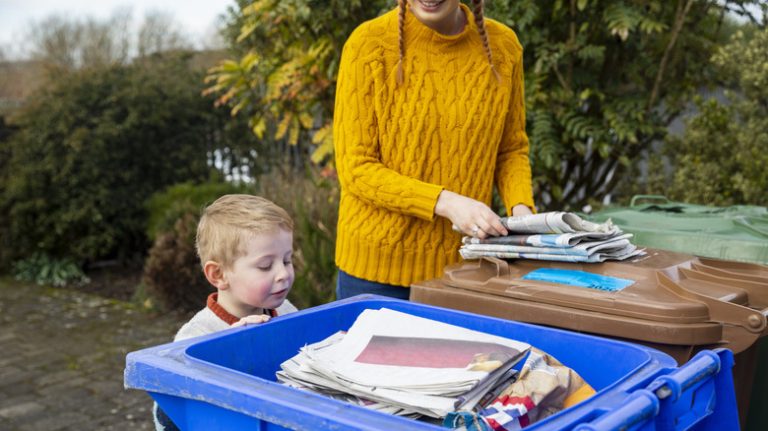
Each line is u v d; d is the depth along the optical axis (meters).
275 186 5.22
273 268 1.59
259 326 1.34
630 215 2.36
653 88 3.71
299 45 4.02
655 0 3.50
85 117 6.94
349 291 2.07
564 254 1.55
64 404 3.95
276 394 0.99
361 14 3.62
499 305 1.47
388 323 1.29
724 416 1.15
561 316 1.38
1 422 3.71
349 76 1.89
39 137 6.88
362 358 1.16
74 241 7.01
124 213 7.10
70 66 11.07
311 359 1.18
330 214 4.02
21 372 4.47
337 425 0.90
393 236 1.93
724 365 1.15
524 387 1.09
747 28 3.99
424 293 1.58
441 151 1.92
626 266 1.54
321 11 3.57
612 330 1.33
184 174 7.28
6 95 11.41
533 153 3.49
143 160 7.13
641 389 0.97
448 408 1.00
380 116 1.89
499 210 3.47
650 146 4.07
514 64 2.02
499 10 3.29
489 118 1.94
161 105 7.10
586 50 3.40
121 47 12.01
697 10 3.63
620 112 3.61
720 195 3.75
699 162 3.90
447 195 1.78
